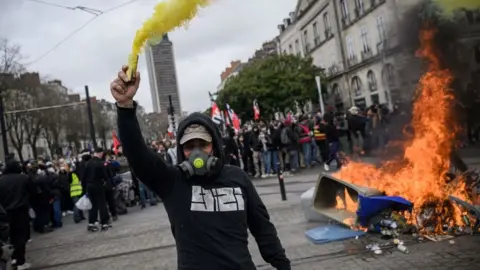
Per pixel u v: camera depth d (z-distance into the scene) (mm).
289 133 15812
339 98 36031
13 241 7000
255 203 2385
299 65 34500
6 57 29516
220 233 2176
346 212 6984
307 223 7520
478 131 13258
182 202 2232
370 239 5969
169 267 6113
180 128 2373
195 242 2162
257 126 17219
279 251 2416
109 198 11320
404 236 5855
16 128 42812
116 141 17219
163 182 2273
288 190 11922
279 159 16141
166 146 14195
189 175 2242
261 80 33281
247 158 17172
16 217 7000
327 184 7336
